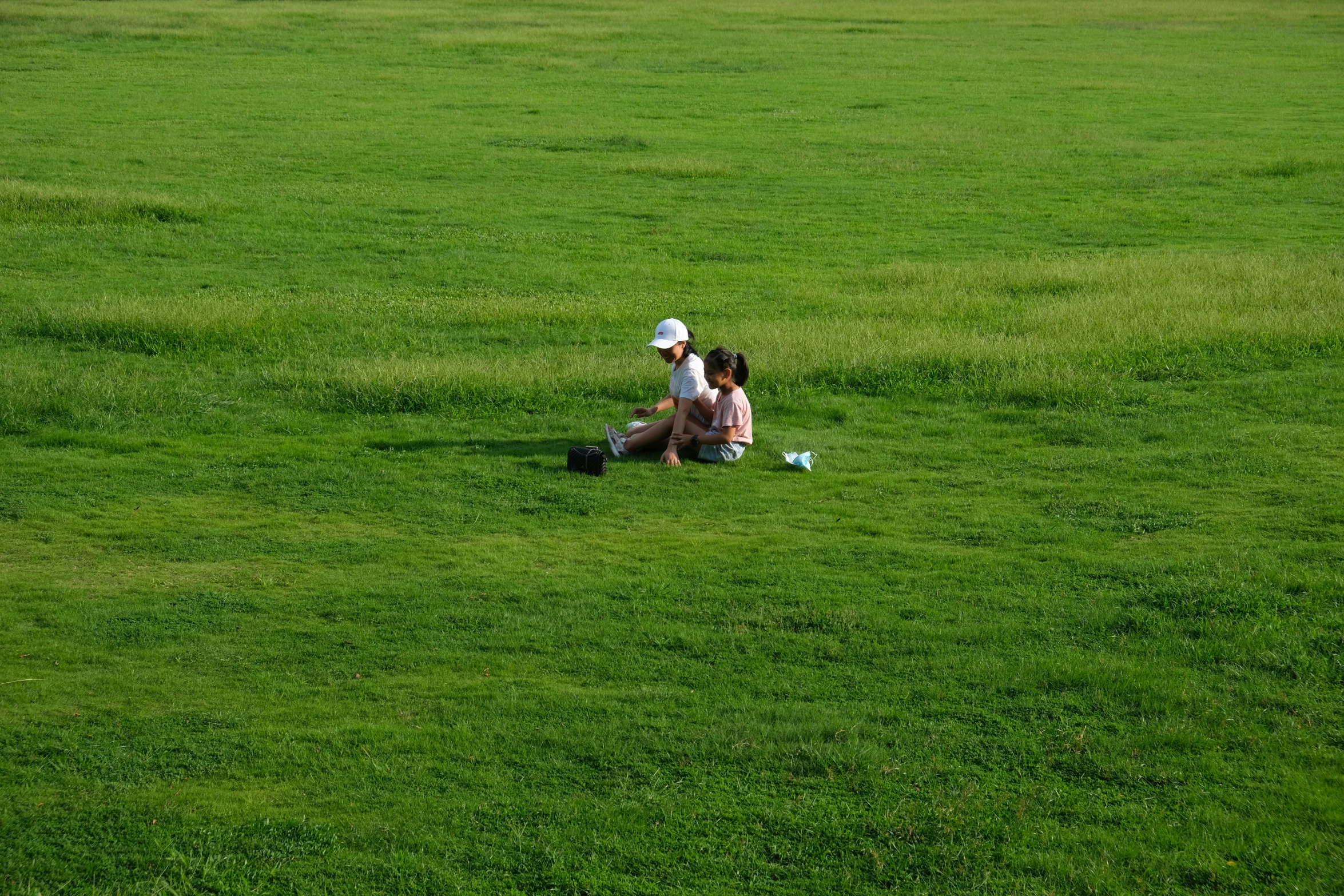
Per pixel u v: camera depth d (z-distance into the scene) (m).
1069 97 36.56
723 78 39.03
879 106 34.56
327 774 5.89
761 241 20.34
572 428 11.41
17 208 20.31
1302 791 5.73
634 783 5.86
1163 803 5.71
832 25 53.34
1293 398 12.17
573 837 5.45
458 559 8.45
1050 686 6.71
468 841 5.43
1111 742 6.15
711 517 9.33
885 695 6.64
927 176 25.84
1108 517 9.27
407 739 6.16
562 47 44.22
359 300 15.96
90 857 5.30
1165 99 36.47
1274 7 62.59
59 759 6.00
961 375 12.91
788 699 6.60
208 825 5.51
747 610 7.61
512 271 18.05
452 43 43.66
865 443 11.12
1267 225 21.70
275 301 15.66
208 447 10.78
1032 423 11.74
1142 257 18.59
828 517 9.31
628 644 7.20
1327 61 44.56
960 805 5.65
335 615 7.55
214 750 6.07
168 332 13.86
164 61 38.97
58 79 35.12
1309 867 5.23
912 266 18.16
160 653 7.05
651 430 10.63
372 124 30.31
